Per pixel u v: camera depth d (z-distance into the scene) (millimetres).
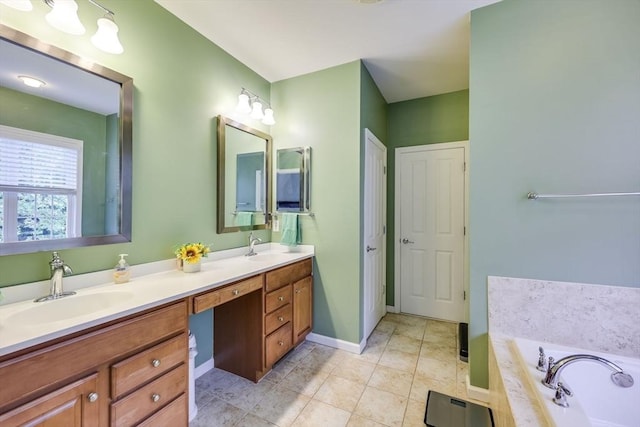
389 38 2082
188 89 1918
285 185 2684
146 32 1652
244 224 2412
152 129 1687
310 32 2008
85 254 1389
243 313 1979
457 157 3076
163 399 1230
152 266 1682
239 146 2357
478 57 1764
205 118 2051
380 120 3074
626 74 1475
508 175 1705
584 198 1556
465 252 3049
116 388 1057
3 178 1134
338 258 2453
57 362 901
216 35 2033
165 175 1764
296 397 1788
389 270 3383
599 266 1532
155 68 1705
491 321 1744
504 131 1711
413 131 3266
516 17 1678
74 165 1346
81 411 959
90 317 994
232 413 1645
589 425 968
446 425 1545
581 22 1550
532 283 1663
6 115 1143
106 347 1028
